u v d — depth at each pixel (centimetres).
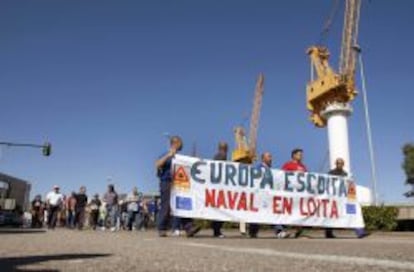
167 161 1105
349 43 4097
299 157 1279
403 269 416
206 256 530
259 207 1208
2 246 667
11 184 5894
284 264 450
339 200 1314
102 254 546
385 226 2072
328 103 3566
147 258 499
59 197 2270
